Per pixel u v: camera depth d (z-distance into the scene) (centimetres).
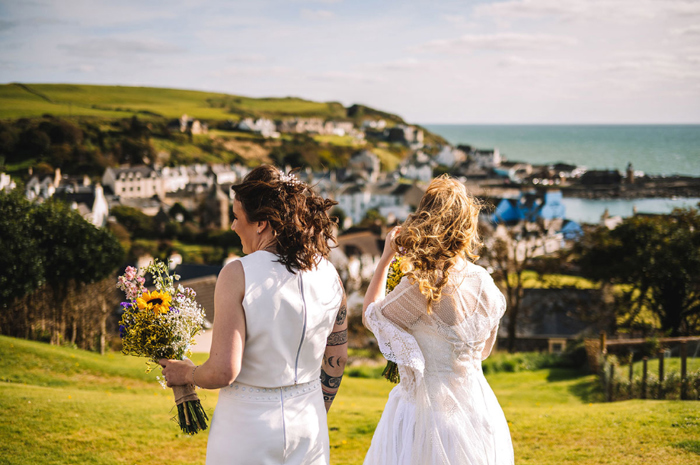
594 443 611
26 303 2630
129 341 240
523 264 3153
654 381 1022
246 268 210
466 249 243
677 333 2906
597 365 1655
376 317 246
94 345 2850
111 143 13388
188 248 9262
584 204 11112
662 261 2888
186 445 695
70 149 11819
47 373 1422
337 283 239
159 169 13088
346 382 1648
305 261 219
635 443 586
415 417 247
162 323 236
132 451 661
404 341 239
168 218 10056
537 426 728
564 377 1859
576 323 3656
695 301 2945
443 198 246
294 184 225
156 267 252
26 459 604
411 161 19962
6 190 2716
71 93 18850
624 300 3080
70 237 2720
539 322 3378
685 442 566
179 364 230
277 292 210
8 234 2473
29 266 2477
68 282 2798
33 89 18000
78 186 10512
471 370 250
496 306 253
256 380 210
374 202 12900
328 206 233
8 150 11075
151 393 1323
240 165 15875
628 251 3072
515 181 16100
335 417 915
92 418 790
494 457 250
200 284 3697
